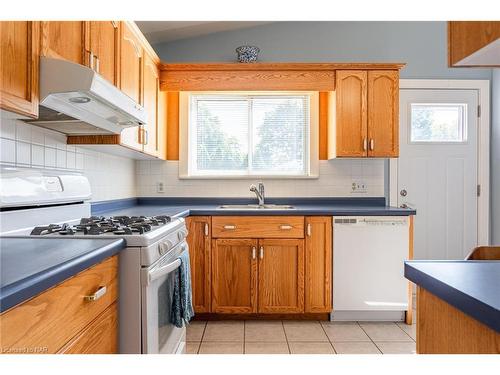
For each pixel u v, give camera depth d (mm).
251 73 2969
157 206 3207
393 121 2912
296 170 3363
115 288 1239
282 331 2506
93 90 1310
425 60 3346
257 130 3365
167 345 1641
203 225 2637
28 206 1582
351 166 3291
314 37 3316
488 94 3365
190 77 2975
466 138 3377
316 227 2623
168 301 1661
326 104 3299
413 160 3367
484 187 3375
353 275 2621
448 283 709
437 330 799
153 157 2939
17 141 1607
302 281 2621
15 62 1122
